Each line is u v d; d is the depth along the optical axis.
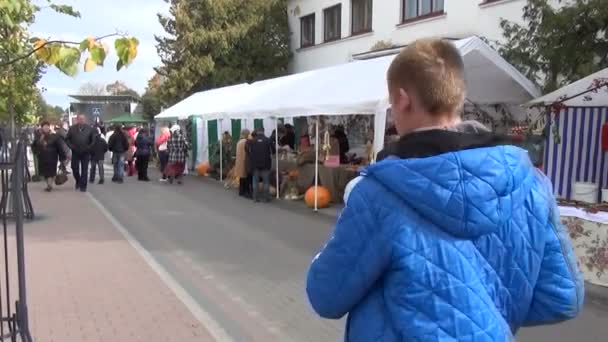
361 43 19.38
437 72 1.56
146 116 36.84
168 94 25.34
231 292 6.08
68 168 21.61
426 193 1.43
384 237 1.47
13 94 3.58
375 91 9.98
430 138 1.51
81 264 7.12
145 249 8.11
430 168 1.44
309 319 5.25
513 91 11.48
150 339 4.66
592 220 6.44
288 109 12.30
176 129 17.58
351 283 1.52
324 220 10.85
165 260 7.51
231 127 20.50
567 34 10.14
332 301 1.56
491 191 1.44
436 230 1.46
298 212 11.83
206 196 14.34
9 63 2.94
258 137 13.41
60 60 2.58
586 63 9.82
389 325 1.48
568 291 1.57
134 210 11.86
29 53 2.73
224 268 7.11
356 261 1.50
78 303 5.56
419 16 16.67
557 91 8.84
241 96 16.95
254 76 23.92
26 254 7.62
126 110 37.53
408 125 1.63
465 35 14.88
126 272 6.75
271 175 15.05
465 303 1.41
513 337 1.50
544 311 1.58
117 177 17.62
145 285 6.21
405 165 1.47
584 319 5.41
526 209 1.53
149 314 5.27
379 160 1.62
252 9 24.03
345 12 20.17
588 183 8.56
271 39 24.08
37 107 5.99
